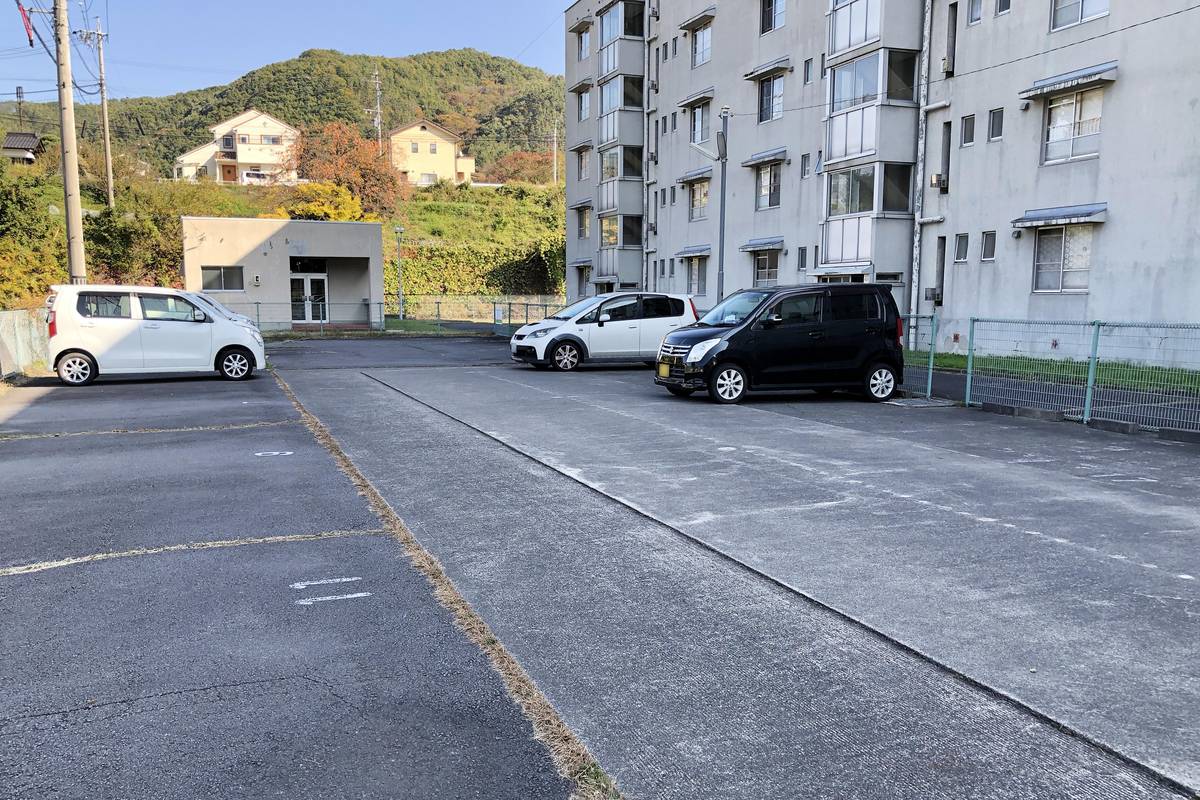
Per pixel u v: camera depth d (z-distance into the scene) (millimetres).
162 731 3227
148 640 4055
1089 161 18500
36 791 2836
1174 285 16844
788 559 5262
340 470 7891
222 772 2953
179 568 5102
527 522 6117
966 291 21797
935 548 5492
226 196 61688
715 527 5973
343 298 38188
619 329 18422
